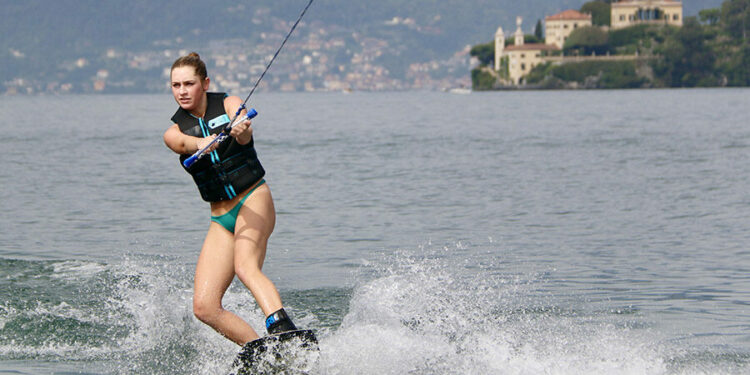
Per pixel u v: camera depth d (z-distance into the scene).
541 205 53.44
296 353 19.19
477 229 44.50
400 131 148.25
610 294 29.25
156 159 91.69
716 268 33.94
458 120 193.88
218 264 21.47
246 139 21.20
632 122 168.75
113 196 59.38
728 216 47.94
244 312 26.88
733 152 91.56
